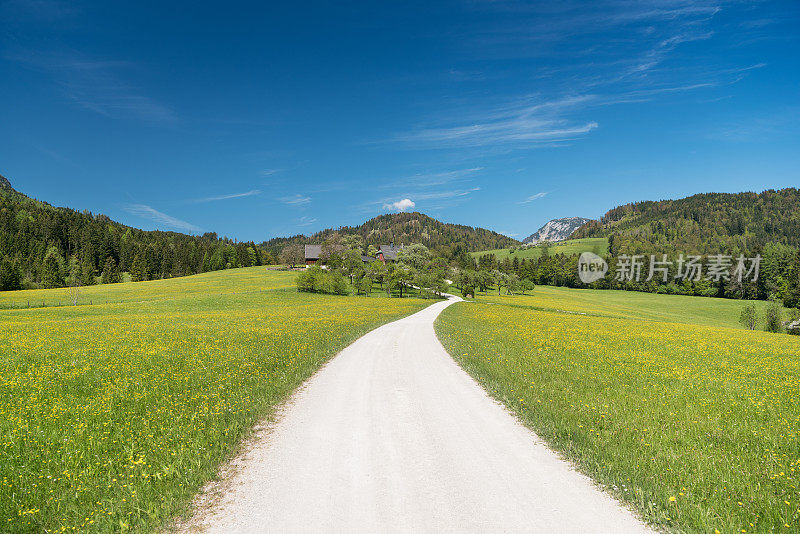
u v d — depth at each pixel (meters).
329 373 14.61
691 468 6.74
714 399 11.51
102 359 15.53
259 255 188.75
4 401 9.99
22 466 6.43
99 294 73.75
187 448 7.22
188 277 114.94
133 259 147.25
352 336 25.67
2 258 124.69
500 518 5.18
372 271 104.50
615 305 100.31
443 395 11.55
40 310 47.75
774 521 5.24
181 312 47.44
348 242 161.62
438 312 54.16
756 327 65.56
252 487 6.03
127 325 29.52
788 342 33.09
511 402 10.59
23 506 5.36
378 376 14.09
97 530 5.00
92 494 5.75
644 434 8.35
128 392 10.92
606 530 4.96
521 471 6.63
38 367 14.37
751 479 6.44
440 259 176.88
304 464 6.84
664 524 5.11
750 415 10.07
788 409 10.88
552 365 15.90
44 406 9.56
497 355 17.94
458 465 6.83
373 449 7.52
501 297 105.25
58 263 129.12
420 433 8.41
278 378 13.09
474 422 9.16
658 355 20.16
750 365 18.33
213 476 6.33
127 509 5.44
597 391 12.05
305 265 150.75
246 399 10.31
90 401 10.04
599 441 7.76
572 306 85.88
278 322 31.81
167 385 11.59
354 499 5.64
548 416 9.36
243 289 83.00
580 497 5.79
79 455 6.87
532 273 173.88
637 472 6.46
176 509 5.41
